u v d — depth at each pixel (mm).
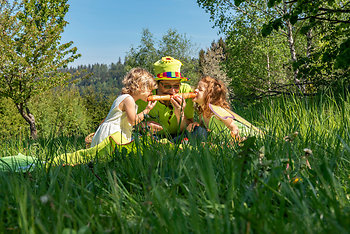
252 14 13773
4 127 20609
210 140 2658
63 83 15914
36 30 14930
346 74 5773
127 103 3727
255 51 15422
